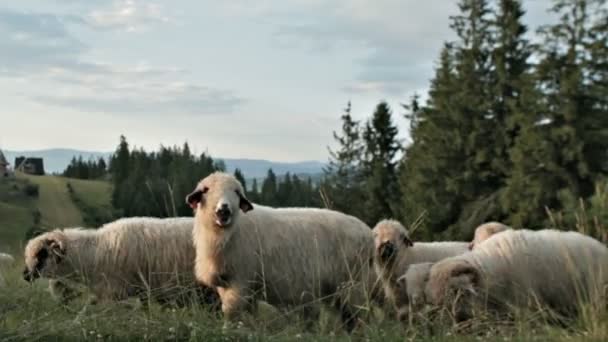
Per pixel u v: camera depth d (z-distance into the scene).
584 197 36.50
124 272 10.33
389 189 56.47
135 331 6.58
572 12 38.53
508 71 44.22
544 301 8.86
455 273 8.29
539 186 36.62
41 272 10.24
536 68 39.09
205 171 59.53
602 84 37.62
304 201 63.06
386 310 9.22
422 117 48.75
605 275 8.88
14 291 7.82
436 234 41.81
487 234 11.82
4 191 74.69
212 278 8.83
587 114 37.41
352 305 9.38
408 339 6.79
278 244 9.19
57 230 10.89
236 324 7.40
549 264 8.91
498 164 42.00
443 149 44.62
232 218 8.63
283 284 9.20
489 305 8.65
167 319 6.88
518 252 8.97
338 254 9.54
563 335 6.83
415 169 46.03
